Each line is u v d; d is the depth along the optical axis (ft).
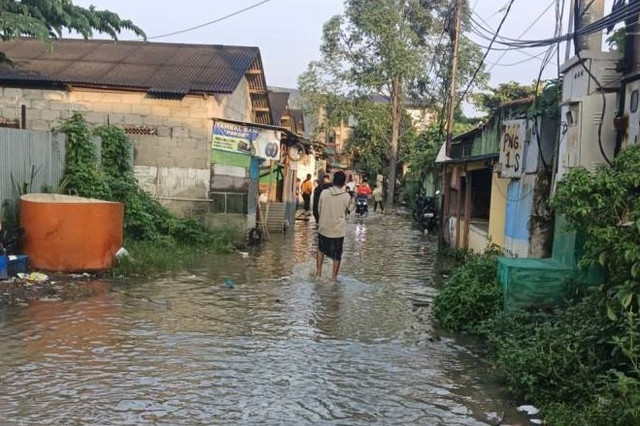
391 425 16.14
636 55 22.66
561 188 19.36
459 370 20.83
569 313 20.48
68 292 29.37
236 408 16.81
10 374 18.60
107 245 34.01
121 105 51.75
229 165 51.49
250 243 53.11
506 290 24.64
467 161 46.88
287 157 66.95
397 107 144.56
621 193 18.26
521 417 16.87
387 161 158.71
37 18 42.29
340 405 17.35
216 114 52.44
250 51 59.62
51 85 51.34
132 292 30.48
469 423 16.39
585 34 25.02
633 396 14.29
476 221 55.52
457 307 26.25
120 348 21.57
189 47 60.64
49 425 15.25
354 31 139.23
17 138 35.50
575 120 25.57
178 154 51.55
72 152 40.65
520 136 33.60
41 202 32.78
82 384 18.06
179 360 20.61
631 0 21.50
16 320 24.43
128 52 58.70
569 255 24.80
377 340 24.23
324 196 37.19
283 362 20.92
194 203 51.62
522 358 18.35
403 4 137.39
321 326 26.00
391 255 51.57
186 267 39.01
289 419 16.24
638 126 21.91
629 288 16.25
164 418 15.96
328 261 45.88
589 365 17.54
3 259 30.30
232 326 25.25
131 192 43.83
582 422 15.25
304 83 142.10
